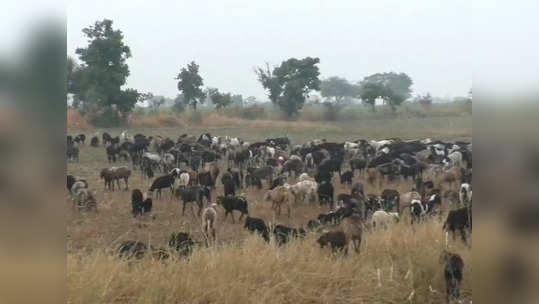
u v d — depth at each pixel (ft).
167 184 60.08
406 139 142.31
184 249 24.12
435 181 70.49
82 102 172.55
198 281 16.44
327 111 205.36
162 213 51.55
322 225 41.42
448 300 17.48
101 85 160.56
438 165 75.56
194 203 55.88
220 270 17.70
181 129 166.50
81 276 15.01
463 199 50.29
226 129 169.58
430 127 179.01
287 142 109.29
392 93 205.98
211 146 101.55
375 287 17.60
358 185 58.75
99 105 161.89
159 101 215.51
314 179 68.08
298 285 17.13
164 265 18.31
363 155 89.97
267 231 36.60
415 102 242.99
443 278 18.35
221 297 15.70
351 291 17.46
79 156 97.66
